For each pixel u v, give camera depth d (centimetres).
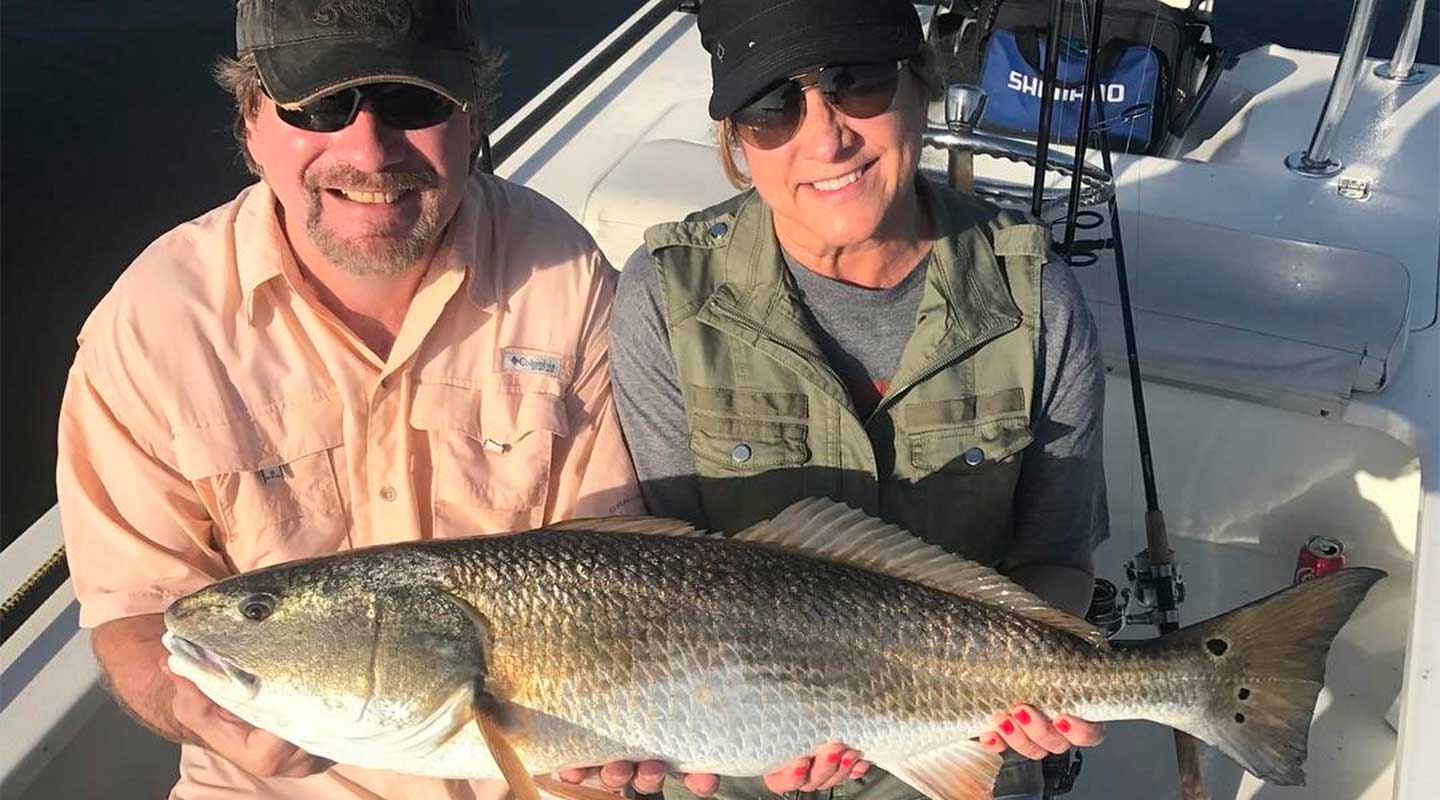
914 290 84
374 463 87
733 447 84
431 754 74
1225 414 119
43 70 265
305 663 72
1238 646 77
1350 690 111
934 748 78
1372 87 151
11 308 201
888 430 85
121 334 83
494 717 71
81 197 228
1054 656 77
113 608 85
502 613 73
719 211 89
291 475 86
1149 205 130
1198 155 150
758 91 75
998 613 77
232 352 84
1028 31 139
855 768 78
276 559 87
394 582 73
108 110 252
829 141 75
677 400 86
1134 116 136
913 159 79
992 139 108
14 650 93
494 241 90
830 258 82
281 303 85
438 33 78
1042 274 84
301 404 85
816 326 84
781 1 74
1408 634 94
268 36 76
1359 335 109
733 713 74
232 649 73
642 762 75
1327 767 105
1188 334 114
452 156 81
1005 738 78
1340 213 128
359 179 78
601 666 73
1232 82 159
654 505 89
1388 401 109
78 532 86
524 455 89
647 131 147
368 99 76
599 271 92
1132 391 109
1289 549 124
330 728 73
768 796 89
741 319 84
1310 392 111
